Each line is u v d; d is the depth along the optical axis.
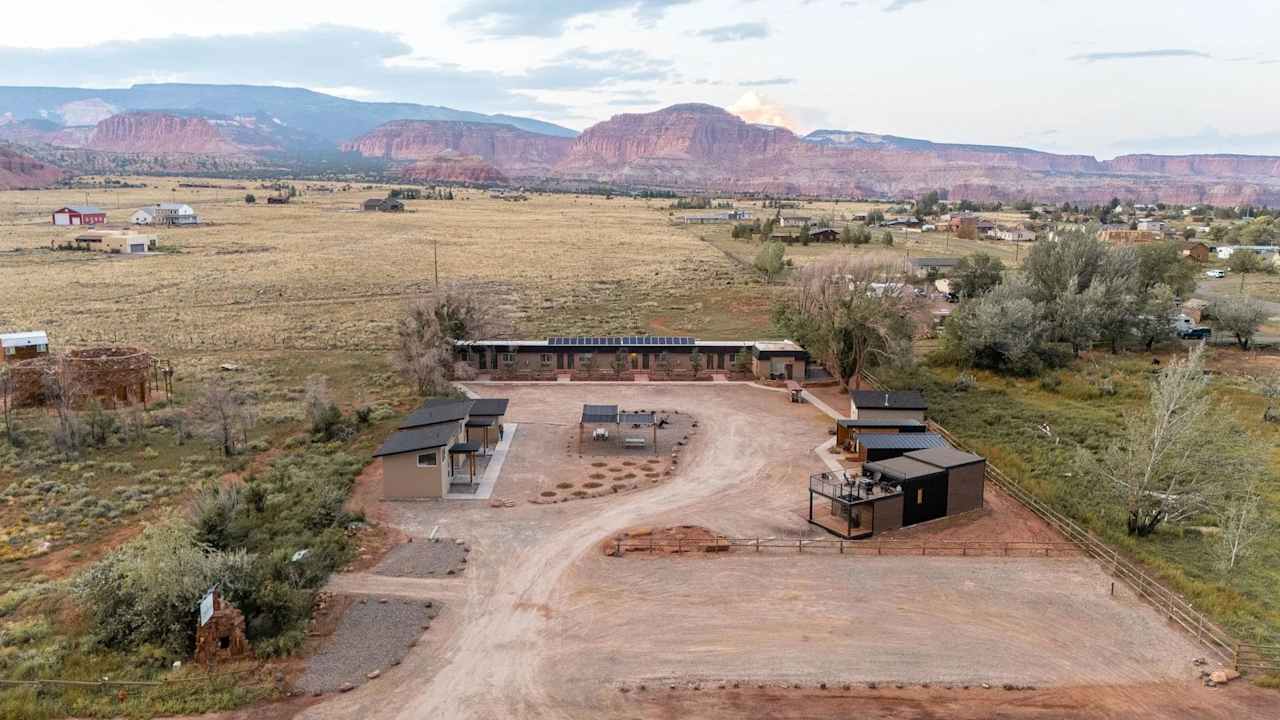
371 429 53.62
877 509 38.34
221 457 48.03
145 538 33.22
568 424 56.19
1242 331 82.81
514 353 71.56
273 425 54.66
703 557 35.56
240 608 28.80
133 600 29.12
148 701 24.52
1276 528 40.44
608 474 46.19
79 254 139.12
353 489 43.56
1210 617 31.02
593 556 35.56
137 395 59.12
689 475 46.16
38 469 45.38
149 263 130.88
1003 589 33.00
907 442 46.22
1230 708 25.22
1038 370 73.12
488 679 26.34
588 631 29.44
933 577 33.97
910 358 63.31
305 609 29.95
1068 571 34.78
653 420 50.44
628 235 189.38
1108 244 91.12
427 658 27.52
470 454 44.84
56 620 29.17
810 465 47.84
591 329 89.62
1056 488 45.09
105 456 47.88
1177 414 42.09
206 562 29.33
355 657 27.45
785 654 28.05
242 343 79.38
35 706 23.83
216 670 26.36
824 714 24.67
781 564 35.00
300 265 130.50
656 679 26.48
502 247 160.75
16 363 58.50
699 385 67.25
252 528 35.75
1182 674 27.12
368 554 35.53
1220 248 158.25
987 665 27.53
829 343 65.31
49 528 37.62
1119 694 25.92
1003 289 80.06
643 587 32.78
